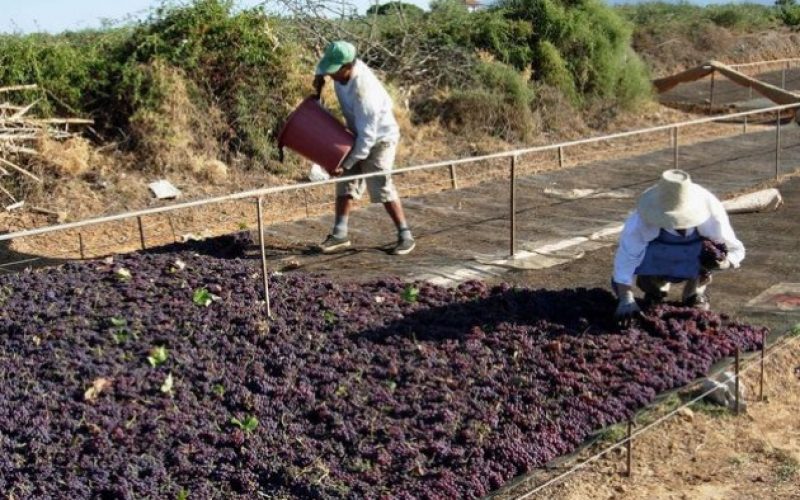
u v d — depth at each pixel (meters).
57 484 3.74
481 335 5.17
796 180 10.19
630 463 4.18
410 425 4.21
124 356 4.91
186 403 4.41
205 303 5.67
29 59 11.60
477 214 8.88
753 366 5.05
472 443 4.05
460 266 6.91
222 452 3.97
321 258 7.29
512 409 4.32
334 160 6.89
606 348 4.99
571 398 4.46
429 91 15.79
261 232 5.46
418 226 8.41
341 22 15.22
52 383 4.58
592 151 14.79
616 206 9.17
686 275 5.18
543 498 3.93
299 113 6.95
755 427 4.66
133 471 3.81
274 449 4.01
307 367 4.80
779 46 28.61
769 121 17.39
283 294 5.95
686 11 29.64
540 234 7.97
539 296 5.77
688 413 4.64
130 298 5.84
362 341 5.14
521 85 15.85
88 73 12.16
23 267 8.66
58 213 10.36
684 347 4.99
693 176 10.70
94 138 11.92
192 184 11.64
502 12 18.14
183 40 12.51
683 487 4.07
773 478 4.16
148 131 11.85
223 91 12.72
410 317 5.54
